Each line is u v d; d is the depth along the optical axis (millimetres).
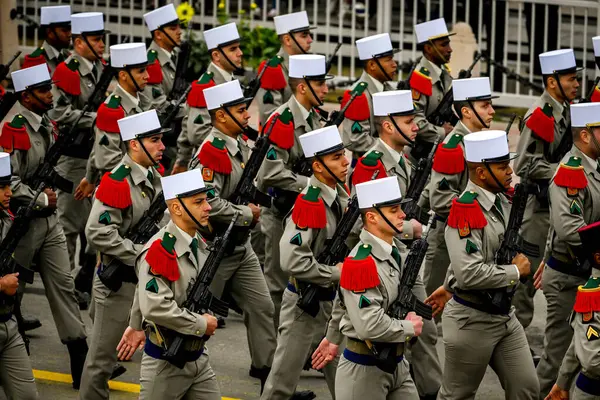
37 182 15281
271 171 15070
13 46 26547
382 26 27516
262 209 15555
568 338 13961
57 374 15180
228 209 14031
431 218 12047
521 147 15961
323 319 13305
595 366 11055
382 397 11562
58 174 16688
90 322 16922
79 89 18094
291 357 13273
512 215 12625
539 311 17719
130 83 16703
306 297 12977
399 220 11578
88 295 17516
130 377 15086
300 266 12727
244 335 16766
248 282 14305
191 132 17922
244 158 14727
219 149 14172
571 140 15844
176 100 19391
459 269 12266
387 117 14258
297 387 14844
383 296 11508
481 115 15234
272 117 15344
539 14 26734
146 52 18453
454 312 12570
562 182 13453
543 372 14102
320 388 14859
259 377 14422
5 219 12938
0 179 12406
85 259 17469
